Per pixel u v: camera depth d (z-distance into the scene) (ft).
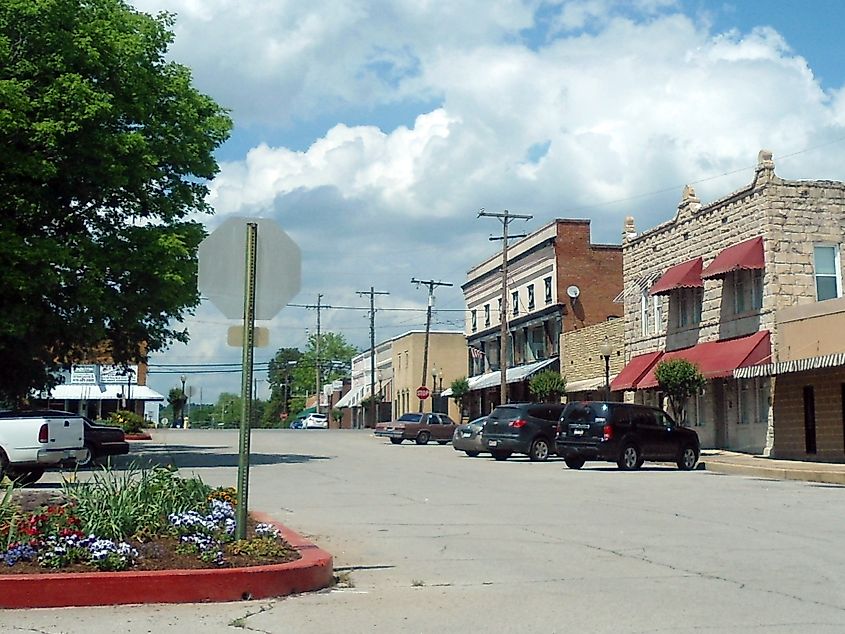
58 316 84.43
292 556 31.22
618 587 30.81
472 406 216.13
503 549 38.78
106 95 80.38
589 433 89.40
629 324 136.67
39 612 25.85
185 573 27.58
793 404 98.73
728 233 109.91
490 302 206.90
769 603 28.37
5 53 77.36
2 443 62.08
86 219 87.71
